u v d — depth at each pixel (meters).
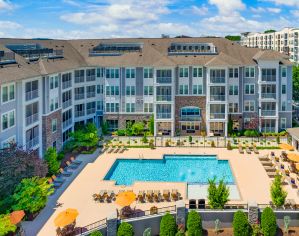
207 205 34.59
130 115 69.25
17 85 44.62
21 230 30.70
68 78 62.34
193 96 66.81
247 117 67.81
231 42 73.31
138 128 66.50
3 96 41.56
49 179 42.22
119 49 74.06
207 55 68.94
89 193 40.00
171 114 66.00
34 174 37.94
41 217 34.31
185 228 32.69
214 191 34.00
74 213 31.38
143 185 42.41
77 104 66.81
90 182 43.38
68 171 47.22
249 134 65.12
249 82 66.94
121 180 46.00
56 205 36.94
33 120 48.38
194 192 41.12
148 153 55.94
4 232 28.41
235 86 66.81
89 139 56.69
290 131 59.12
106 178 46.00
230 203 36.75
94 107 70.81
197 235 31.33
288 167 47.16
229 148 57.53
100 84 70.56
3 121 41.66
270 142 61.06
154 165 51.94
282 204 34.25
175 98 67.00
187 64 66.12
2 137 41.34
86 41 76.38
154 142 61.50
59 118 56.69
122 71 68.44
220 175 47.59
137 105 68.94
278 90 66.69
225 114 65.50
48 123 52.41
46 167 40.03
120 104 69.12
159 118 66.19
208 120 65.81
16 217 30.06
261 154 54.62
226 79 64.81
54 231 31.70
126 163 52.69
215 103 65.38
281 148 57.22
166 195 38.44
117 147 58.97
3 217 29.92
